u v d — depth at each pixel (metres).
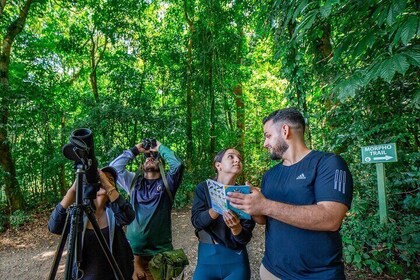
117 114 6.46
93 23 8.14
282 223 1.39
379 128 3.71
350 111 4.17
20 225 5.89
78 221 1.24
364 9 1.94
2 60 6.53
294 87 4.43
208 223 1.74
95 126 6.37
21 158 6.96
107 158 6.24
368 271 3.12
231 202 1.29
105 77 8.78
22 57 7.40
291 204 1.30
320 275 1.26
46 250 4.63
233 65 8.41
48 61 7.94
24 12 6.91
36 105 6.75
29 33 7.55
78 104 8.09
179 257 1.94
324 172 1.28
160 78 8.75
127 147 6.73
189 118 8.27
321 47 4.05
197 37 8.13
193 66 8.41
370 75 1.58
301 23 1.87
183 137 7.56
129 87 7.68
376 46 2.30
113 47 8.44
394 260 3.09
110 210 1.75
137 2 7.77
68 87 8.53
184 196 7.40
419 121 3.74
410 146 4.13
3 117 6.25
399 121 3.59
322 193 1.24
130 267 1.76
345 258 3.28
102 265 1.62
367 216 3.73
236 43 8.18
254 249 4.03
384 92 3.70
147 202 2.21
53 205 7.22
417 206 3.37
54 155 7.02
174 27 8.98
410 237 3.11
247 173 10.91
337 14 2.46
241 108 10.39
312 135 5.03
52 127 7.34
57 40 8.48
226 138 9.23
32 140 6.97
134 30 7.98
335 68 3.69
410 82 3.52
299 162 1.42
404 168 3.81
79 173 1.28
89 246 1.62
